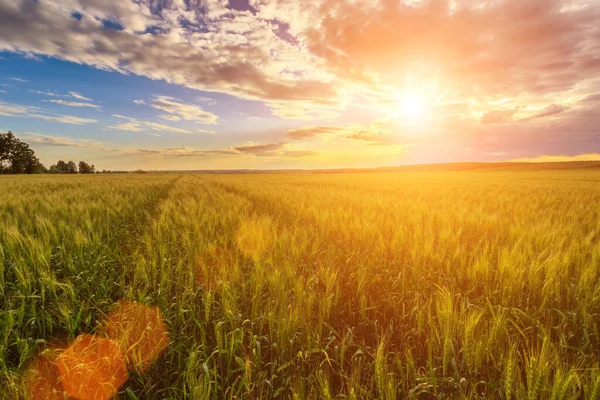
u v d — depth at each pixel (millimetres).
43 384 2428
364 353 2805
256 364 2561
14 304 3498
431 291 3793
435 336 2666
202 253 4527
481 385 2416
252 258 4453
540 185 27703
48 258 4215
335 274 3705
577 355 2629
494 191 19188
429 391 2365
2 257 4270
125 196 13180
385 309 3510
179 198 13641
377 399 2162
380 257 4820
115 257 5000
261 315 3066
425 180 45375
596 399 1931
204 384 2145
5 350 2674
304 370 2568
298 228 6777
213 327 3137
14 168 103750
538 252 4707
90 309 3395
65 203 9219
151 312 3232
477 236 6285
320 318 2961
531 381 1992
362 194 15547
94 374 2477
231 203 10977
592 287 3406
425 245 4719
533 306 3320
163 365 2701
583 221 7457
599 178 50719
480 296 3535
